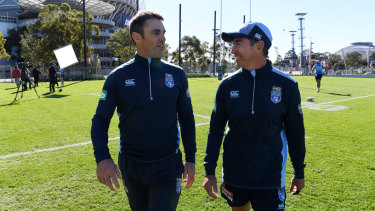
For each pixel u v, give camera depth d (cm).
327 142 515
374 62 7681
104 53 7788
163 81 181
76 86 1886
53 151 461
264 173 177
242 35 172
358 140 529
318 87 1436
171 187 183
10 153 450
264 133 176
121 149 190
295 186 192
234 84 182
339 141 522
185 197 310
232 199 189
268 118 174
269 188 177
